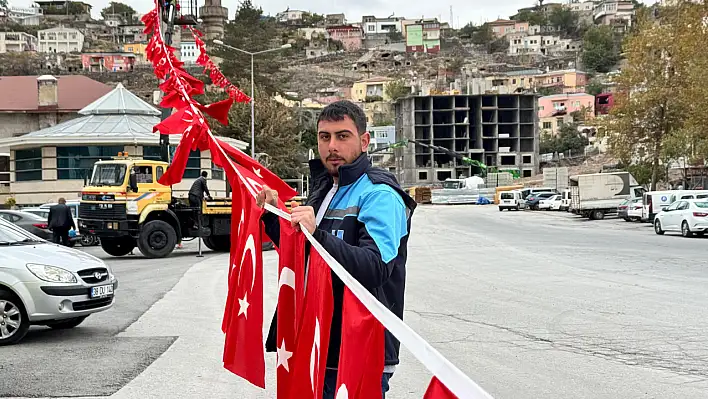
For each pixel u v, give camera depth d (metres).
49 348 9.16
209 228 24.94
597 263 19.42
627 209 49.75
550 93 187.12
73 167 43.19
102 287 10.15
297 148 69.00
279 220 3.70
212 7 121.50
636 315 10.99
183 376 7.60
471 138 131.75
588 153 132.38
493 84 196.62
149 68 178.88
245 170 4.20
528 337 9.38
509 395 6.64
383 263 3.22
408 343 2.18
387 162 142.12
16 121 58.03
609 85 185.25
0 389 7.07
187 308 12.48
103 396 6.82
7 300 9.48
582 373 7.45
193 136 4.46
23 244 10.53
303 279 3.44
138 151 42.84
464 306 12.06
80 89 62.00
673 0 51.09
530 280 15.64
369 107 192.75
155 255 23.61
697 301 12.35
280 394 3.55
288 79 107.75
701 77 38.53
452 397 1.99
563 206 71.81
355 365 2.79
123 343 9.43
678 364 7.82
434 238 31.55
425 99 129.12
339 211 3.50
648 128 52.59
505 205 77.69
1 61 183.62
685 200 33.53
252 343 3.72
